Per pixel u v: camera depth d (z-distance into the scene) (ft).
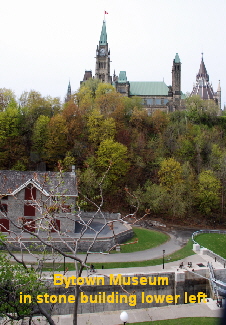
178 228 236.84
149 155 288.51
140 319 110.01
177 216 253.44
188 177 261.03
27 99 311.68
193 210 264.72
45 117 264.11
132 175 274.98
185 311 115.65
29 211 171.63
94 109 288.10
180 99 446.60
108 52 495.82
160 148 295.28
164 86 463.42
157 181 271.69
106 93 334.24
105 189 250.16
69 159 241.35
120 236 179.52
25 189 172.55
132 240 186.39
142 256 164.86
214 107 362.74
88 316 110.73
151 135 318.86
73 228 173.17
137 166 279.28
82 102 312.09
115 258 157.48
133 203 247.29
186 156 295.69
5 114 251.80
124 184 267.39
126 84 444.14
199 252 175.83
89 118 275.18
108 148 247.09
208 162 293.23
